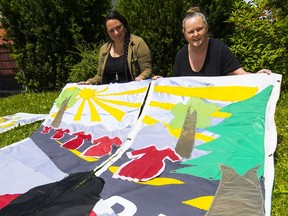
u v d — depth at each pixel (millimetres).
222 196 2406
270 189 2422
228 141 2955
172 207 2377
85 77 7199
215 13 5934
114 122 3828
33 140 4008
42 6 7496
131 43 4527
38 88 8219
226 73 3754
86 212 2400
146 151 3145
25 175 3135
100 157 3330
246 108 3184
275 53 5500
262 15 5793
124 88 4180
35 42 7875
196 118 3301
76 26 7594
